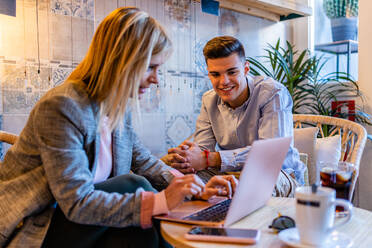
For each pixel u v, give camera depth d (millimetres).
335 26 3242
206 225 942
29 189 1018
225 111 1890
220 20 2979
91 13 2270
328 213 771
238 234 852
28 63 2021
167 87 2629
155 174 1434
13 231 1009
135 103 1082
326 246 783
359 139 1904
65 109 994
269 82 1791
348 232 907
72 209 952
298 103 3189
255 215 1054
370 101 2887
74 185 962
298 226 795
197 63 2830
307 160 2119
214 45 1661
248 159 857
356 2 3088
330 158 2137
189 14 2758
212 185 1190
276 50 2973
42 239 1011
